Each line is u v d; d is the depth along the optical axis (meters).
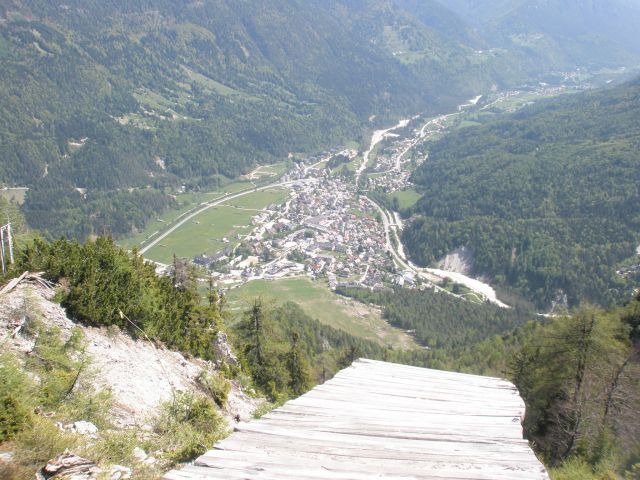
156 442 13.12
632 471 20.91
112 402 14.84
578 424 22.98
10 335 14.97
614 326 27.59
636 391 24.31
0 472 8.33
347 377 10.86
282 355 35.06
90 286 19.73
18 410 9.91
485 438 7.10
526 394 29.47
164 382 19.14
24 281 19.30
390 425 7.47
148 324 22.50
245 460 5.75
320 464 5.75
